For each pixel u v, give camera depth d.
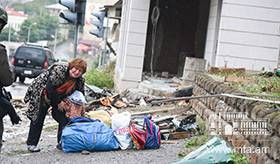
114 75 26.31
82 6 14.08
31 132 9.62
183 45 23.89
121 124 9.71
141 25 20.22
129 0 22.03
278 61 15.94
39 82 9.47
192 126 11.16
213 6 19.45
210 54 18.75
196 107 12.74
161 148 9.81
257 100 7.70
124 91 18.80
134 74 20.28
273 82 10.55
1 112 8.21
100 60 33.19
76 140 9.34
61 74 9.39
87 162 8.67
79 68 9.36
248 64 16.09
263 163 6.80
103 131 9.57
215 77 12.31
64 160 8.84
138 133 9.65
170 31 23.83
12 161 8.80
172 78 21.56
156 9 22.86
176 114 13.34
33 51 32.53
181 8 23.72
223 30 16.12
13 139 11.44
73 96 9.65
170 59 23.89
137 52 20.28
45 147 10.19
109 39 37.59
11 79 8.00
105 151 9.50
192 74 18.12
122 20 27.00
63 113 9.73
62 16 14.17
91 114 10.39
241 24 16.09
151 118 11.34
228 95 8.46
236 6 16.03
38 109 9.48
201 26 22.50
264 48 16.08
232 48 16.09
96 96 18.36
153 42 23.11
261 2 16.03
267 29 16.08
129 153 9.36
